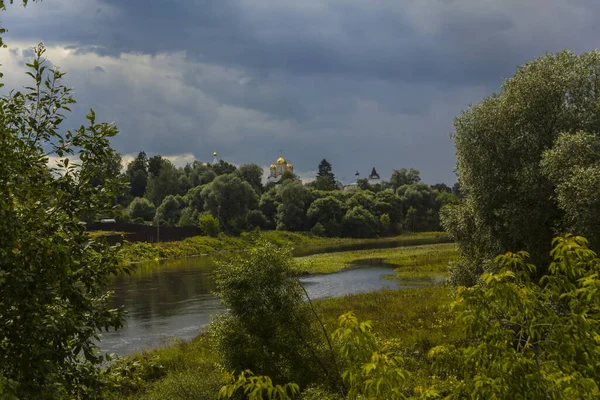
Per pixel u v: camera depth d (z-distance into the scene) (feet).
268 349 48.52
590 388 13.79
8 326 17.72
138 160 539.29
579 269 15.55
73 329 18.45
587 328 13.96
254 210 380.78
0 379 15.30
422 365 48.47
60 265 18.65
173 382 50.47
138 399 48.49
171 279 163.12
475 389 14.46
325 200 396.78
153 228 277.23
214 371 53.42
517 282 15.98
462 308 15.78
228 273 51.06
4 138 19.43
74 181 21.49
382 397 15.34
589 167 59.41
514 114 74.74
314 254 251.60
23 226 18.47
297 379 46.68
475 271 80.48
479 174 77.15
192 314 104.17
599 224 58.08
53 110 21.35
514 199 73.51
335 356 48.06
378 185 546.26
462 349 16.84
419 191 458.09
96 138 21.35
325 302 102.12
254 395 15.39
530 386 13.73
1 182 18.97
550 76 73.77
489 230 76.48
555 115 73.26
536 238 70.64
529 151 73.41
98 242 22.20
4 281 16.92
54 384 18.17
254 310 48.93
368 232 389.39
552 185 68.44
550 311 15.06
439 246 264.11
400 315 79.97
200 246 276.21
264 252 50.83
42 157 21.06
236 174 469.98
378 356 15.25
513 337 15.49
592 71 73.82
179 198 412.57
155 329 90.58
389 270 168.45
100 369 22.25
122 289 142.41
